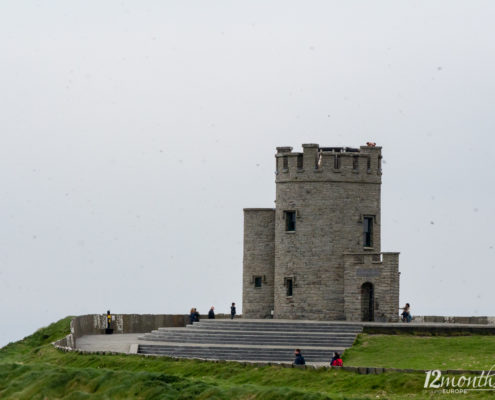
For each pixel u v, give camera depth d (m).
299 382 104.94
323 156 152.50
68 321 162.00
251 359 128.75
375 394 98.12
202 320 150.62
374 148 155.12
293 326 139.75
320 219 152.12
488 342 125.00
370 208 154.12
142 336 154.25
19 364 118.25
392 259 143.88
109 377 106.62
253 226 162.00
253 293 161.38
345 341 133.12
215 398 97.25
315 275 151.62
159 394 100.56
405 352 122.50
